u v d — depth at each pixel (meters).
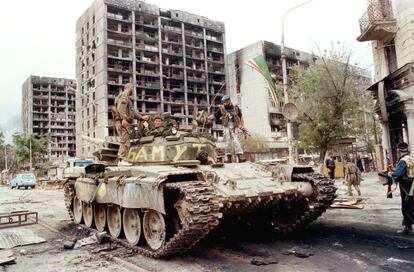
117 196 7.76
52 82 97.94
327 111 20.88
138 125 9.17
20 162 62.72
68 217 12.67
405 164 7.87
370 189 17.55
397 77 17.44
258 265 5.96
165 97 60.12
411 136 16.39
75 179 11.19
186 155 8.17
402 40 17.25
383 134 19.72
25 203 18.80
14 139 62.50
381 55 19.47
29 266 6.42
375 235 7.80
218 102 64.88
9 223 11.27
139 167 7.35
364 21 20.12
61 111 98.69
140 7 57.56
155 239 6.94
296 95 23.75
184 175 6.83
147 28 59.31
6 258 6.69
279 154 45.31
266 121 53.66
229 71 61.78
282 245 7.30
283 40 15.17
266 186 7.27
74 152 97.31
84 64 59.06
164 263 6.27
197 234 6.15
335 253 6.50
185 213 5.96
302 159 32.62
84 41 59.38
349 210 11.59
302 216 7.95
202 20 65.12
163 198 6.20
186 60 63.06
